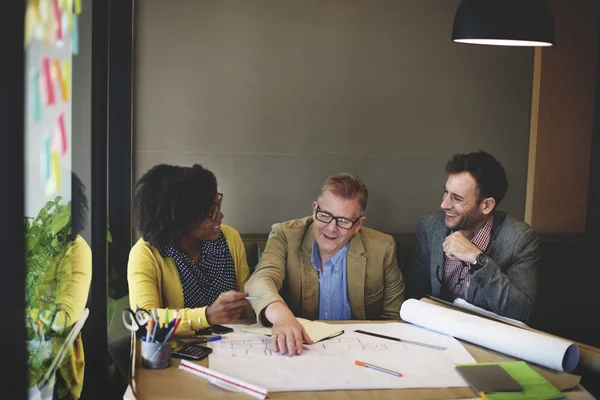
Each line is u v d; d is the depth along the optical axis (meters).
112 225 2.86
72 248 1.89
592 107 3.52
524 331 1.84
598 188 3.55
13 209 1.18
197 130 3.26
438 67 3.41
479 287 2.51
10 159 1.17
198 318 1.93
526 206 3.56
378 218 3.44
